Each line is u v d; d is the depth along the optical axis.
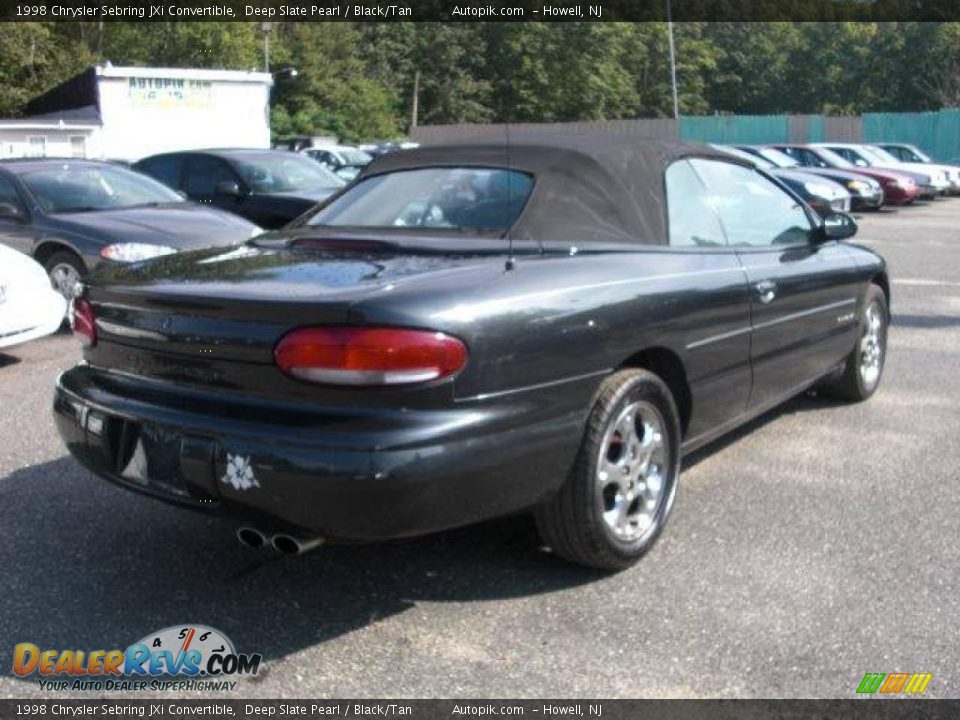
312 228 4.39
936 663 3.21
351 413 3.08
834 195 20.33
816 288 5.09
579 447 3.56
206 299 3.31
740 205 4.82
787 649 3.30
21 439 5.50
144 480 3.44
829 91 70.50
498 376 3.24
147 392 3.48
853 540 4.14
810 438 5.50
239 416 3.22
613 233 4.10
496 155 4.27
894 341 8.17
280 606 3.62
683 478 4.88
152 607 3.62
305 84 53.59
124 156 24.33
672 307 3.92
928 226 20.02
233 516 3.28
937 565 3.90
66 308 8.30
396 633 3.44
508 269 3.48
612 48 54.75
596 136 4.48
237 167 12.25
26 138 22.78
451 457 3.11
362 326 3.07
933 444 5.41
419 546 4.10
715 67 67.44
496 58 53.88
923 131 41.88
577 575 3.85
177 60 45.44
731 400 4.46
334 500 3.05
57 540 4.17
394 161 4.60
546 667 3.22
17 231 8.76
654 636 3.40
